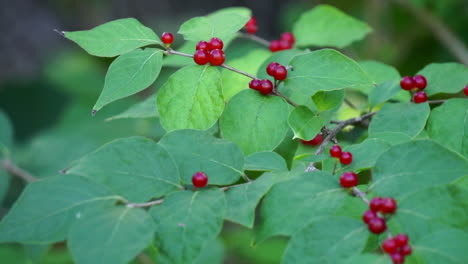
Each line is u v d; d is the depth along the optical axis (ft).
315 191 3.29
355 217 3.42
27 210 3.25
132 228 3.21
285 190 3.30
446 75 3.73
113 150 3.35
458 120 3.56
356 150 3.44
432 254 3.16
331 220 3.22
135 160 3.34
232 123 3.54
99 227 3.20
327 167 3.47
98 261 3.15
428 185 3.25
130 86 3.47
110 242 3.18
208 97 3.50
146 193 3.31
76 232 3.19
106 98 3.46
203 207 3.27
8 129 4.10
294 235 3.20
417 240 3.18
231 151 3.41
